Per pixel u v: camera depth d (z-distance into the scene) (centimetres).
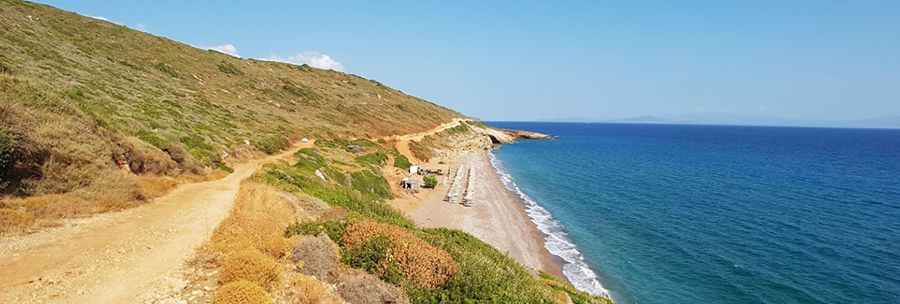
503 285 1430
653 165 8569
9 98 1678
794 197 5272
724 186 6038
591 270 2859
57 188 1566
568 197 5250
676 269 2892
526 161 9238
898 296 2478
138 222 1533
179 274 1088
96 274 1065
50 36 5366
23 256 1117
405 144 7619
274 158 3834
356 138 6519
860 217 4250
